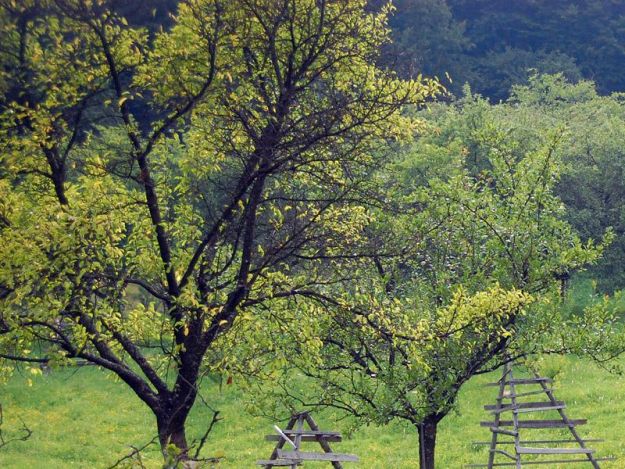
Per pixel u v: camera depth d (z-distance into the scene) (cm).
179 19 1420
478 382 3597
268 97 1509
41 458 2869
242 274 1477
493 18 9775
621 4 9744
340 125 1520
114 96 1423
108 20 1372
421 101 1540
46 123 1300
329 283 1592
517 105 6003
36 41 1262
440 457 2731
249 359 1583
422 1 7744
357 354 1819
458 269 1962
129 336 1597
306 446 3000
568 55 9431
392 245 1820
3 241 1309
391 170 1869
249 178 1477
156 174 1619
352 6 1523
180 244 1562
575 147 4575
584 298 3962
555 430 2923
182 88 1421
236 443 3061
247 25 1473
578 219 4350
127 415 3472
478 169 4056
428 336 1645
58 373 4016
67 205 1362
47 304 1291
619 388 3300
